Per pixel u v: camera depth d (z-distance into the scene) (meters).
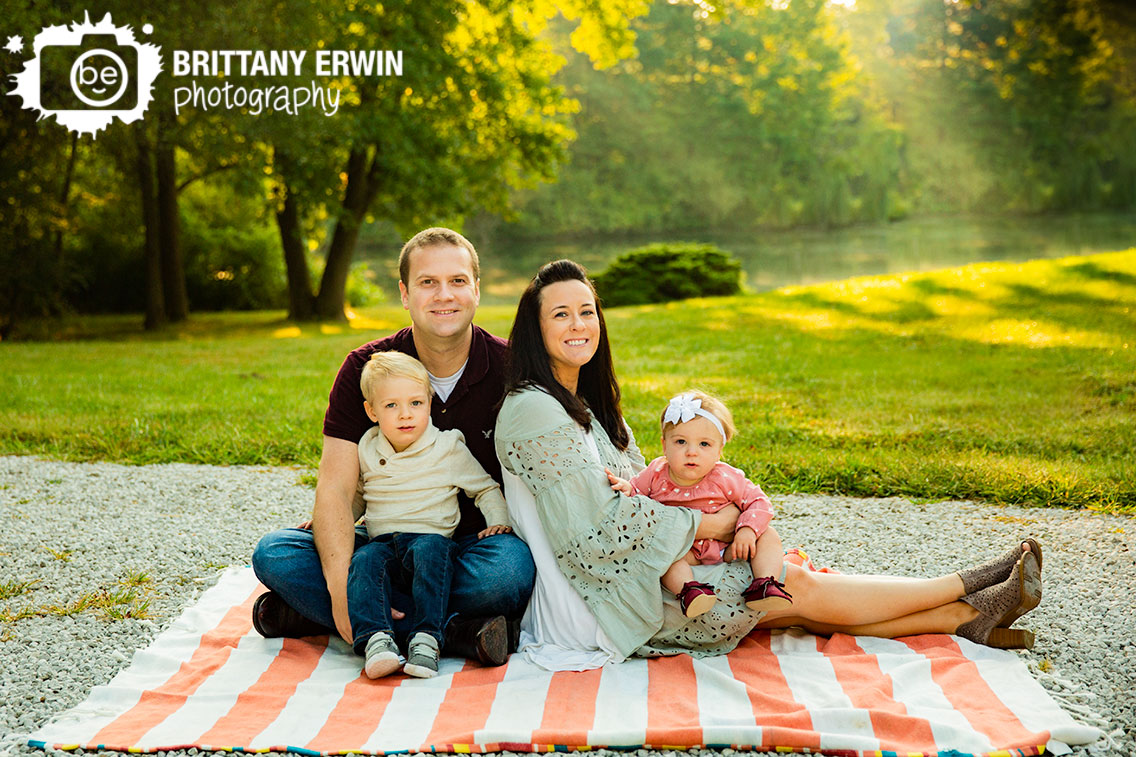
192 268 26.66
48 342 17.59
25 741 2.77
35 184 18.36
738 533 3.25
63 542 4.85
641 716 2.83
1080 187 64.69
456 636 3.26
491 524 3.46
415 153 20.39
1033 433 6.86
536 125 23.08
